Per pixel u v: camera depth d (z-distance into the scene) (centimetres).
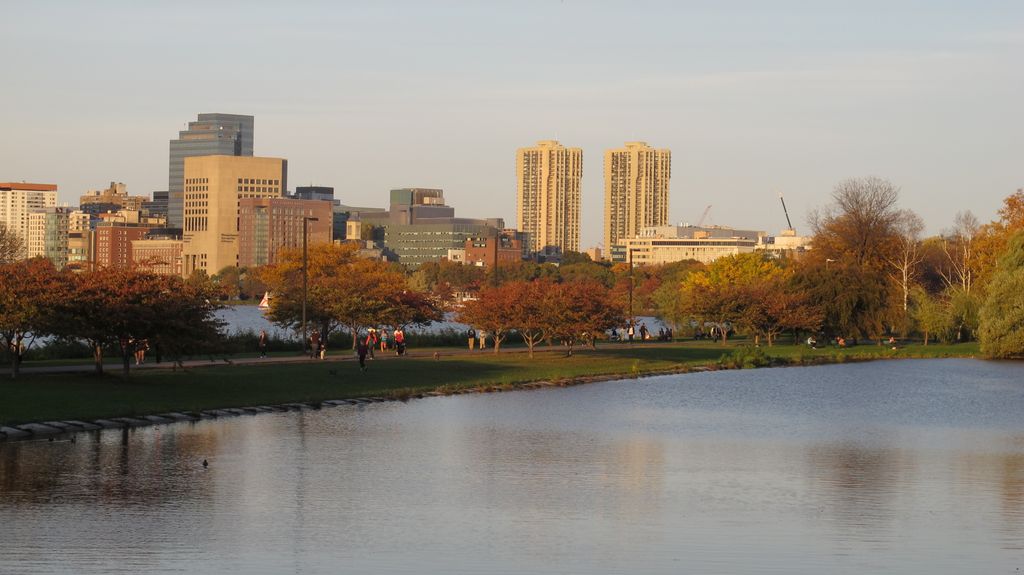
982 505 4178
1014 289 12888
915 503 4209
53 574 3067
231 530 3606
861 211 16062
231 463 4778
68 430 5459
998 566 3322
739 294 13875
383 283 11675
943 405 7838
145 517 3750
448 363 9525
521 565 3281
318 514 3866
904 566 3316
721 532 3716
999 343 12725
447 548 3456
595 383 9100
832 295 14088
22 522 3641
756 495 4341
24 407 5756
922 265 18900
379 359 9638
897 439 6006
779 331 14250
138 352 8038
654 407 7425
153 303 6775
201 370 7794
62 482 4284
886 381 9731
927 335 15112
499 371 9275
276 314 10675
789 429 6388
